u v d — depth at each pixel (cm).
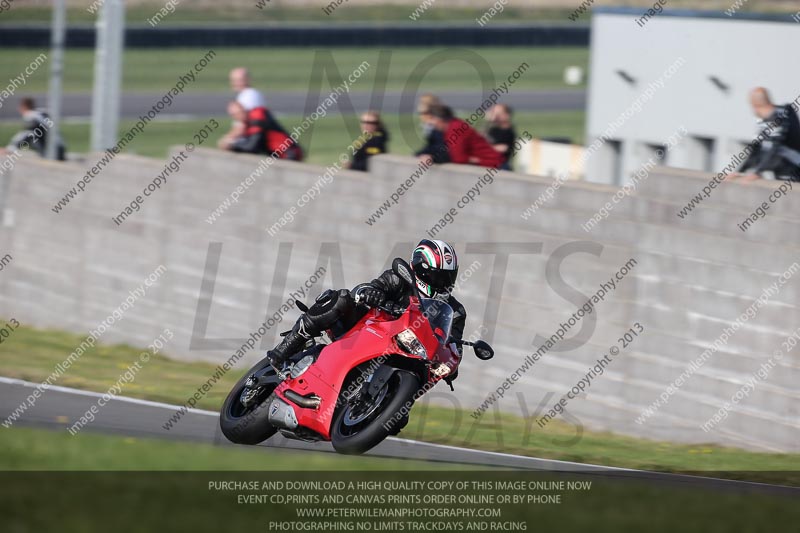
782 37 5244
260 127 4634
